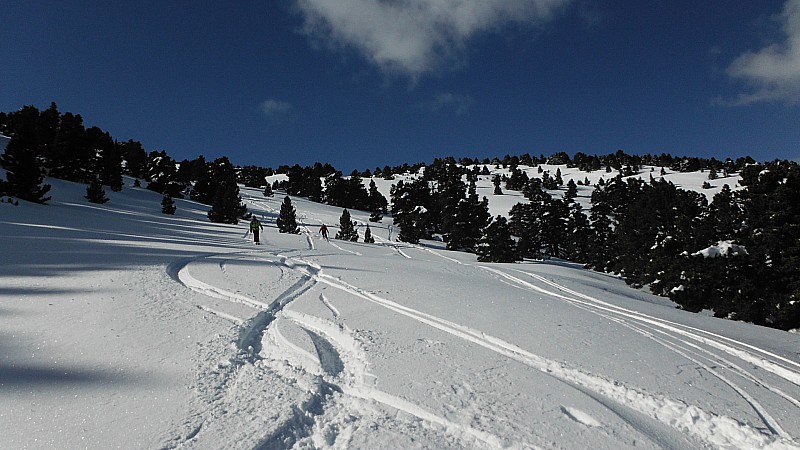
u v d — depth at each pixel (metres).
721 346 7.12
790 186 15.75
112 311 6.41
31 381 3.97
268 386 4.20
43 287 7.73
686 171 125.88
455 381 4.62
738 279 15.98
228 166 89.19
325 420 3.73
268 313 7.09
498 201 96.94
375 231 57.69
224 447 3.14
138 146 74.94
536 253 44.50
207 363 4.66
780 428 4.19
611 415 4.12
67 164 46.59
